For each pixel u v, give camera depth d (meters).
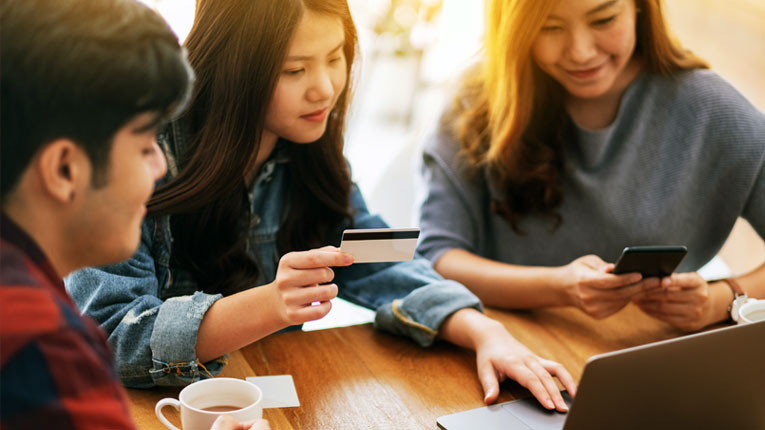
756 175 1.69
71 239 0.66
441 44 4.50
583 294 1.48
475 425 1.12
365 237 1.12
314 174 1.47
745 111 1.70
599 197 1.76
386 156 4.36
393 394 1.21
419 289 1.42
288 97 1.26
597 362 0.84
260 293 1.15
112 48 0.60
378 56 4.67
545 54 1.58
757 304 1.33
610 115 1.76
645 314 1.58
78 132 0.61
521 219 1.83
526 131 1.75
